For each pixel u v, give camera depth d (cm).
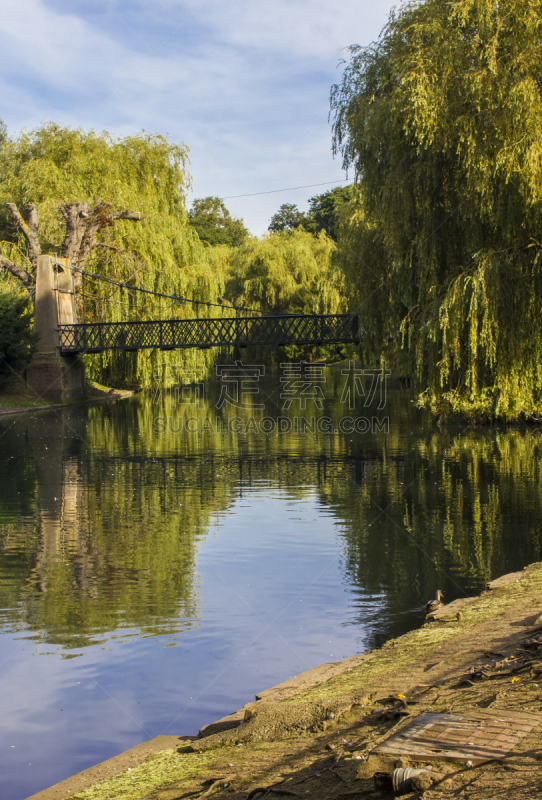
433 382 1919
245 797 263
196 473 1525
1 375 3431
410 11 1855
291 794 254
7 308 3356
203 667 527
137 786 311
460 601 611
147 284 3519
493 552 825
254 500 1212
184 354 3872
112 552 871
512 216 1661
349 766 268
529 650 395
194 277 3706
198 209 11369
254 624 616
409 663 441
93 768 357
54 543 920
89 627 614
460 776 227
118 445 2031
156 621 629
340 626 607
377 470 1504
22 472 1541
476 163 1642
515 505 1088
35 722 443
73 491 1309
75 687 496
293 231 5669
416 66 1712
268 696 419
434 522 997
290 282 5047
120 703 468
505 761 232
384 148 1888
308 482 1386
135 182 3659
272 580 744
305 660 535
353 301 2567
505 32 1627
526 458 1566
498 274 1714
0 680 502
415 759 243
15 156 3681
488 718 278
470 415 2195
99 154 3538
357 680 422
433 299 1862
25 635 598
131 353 3866
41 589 725
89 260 3562
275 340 3347
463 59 1656
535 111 1588
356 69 2027
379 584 724
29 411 3148
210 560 830
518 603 548
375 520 1028
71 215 3428
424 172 1783
